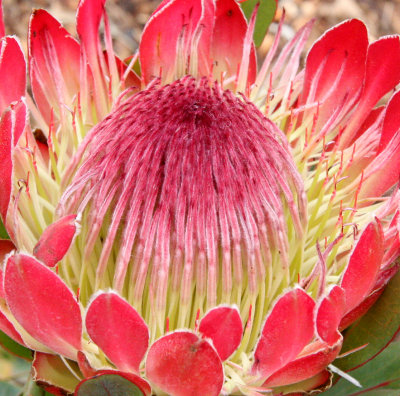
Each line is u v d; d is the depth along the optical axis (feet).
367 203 1.10
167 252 0.97
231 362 0.99
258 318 1.00
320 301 0.89
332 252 1.04
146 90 1.05
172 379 0.90
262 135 1.02
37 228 1.05
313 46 1.12
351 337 1.02
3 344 1.01
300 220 1.02
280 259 1.00
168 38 1.13
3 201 0.96
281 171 1.01
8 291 0.90
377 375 1.04
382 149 1.08
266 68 1.17
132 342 0.91
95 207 0.98
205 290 0.99
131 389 0.92
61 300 0.91
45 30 1.11
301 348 0.93
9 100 1.05
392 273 0.99
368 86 1.11
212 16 1.14
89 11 1.09
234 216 0.97
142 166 0.98
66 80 1.15
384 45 1.08
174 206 0.98
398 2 2.04
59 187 1.04
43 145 1.13
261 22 1.22
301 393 0.98
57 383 0.97
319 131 1.15
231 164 0.99
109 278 1.01
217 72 1.19
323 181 1.11
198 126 1.00
